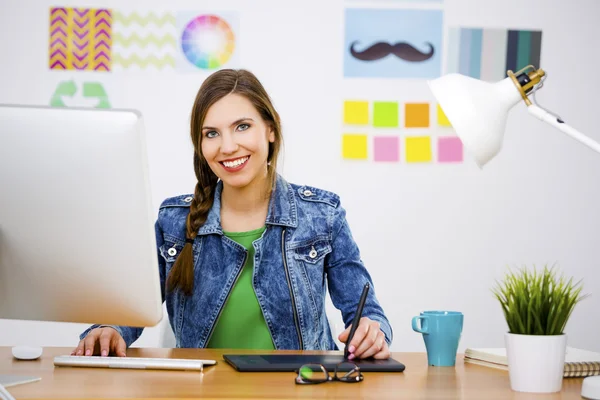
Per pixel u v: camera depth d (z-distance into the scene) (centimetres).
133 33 357
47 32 355
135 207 137
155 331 356
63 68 356
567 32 367
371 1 361
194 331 202
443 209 364
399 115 362
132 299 143
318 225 207
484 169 365
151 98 358
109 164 135
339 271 207
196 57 358
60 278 142
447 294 364
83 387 128
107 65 357
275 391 127
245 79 198
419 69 362
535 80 151
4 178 137
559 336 131
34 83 355
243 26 360
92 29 356
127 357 161
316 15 361
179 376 141
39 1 355
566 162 368
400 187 362
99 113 135
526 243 367
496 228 365
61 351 175
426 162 363
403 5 362
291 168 360
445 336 161
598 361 151
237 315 201
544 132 367
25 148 136
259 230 205
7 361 158
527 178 367
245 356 161
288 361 154
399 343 361
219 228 204
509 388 135
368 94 362
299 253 204
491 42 364
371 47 362
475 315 364
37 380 135
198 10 359
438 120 363
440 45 362
